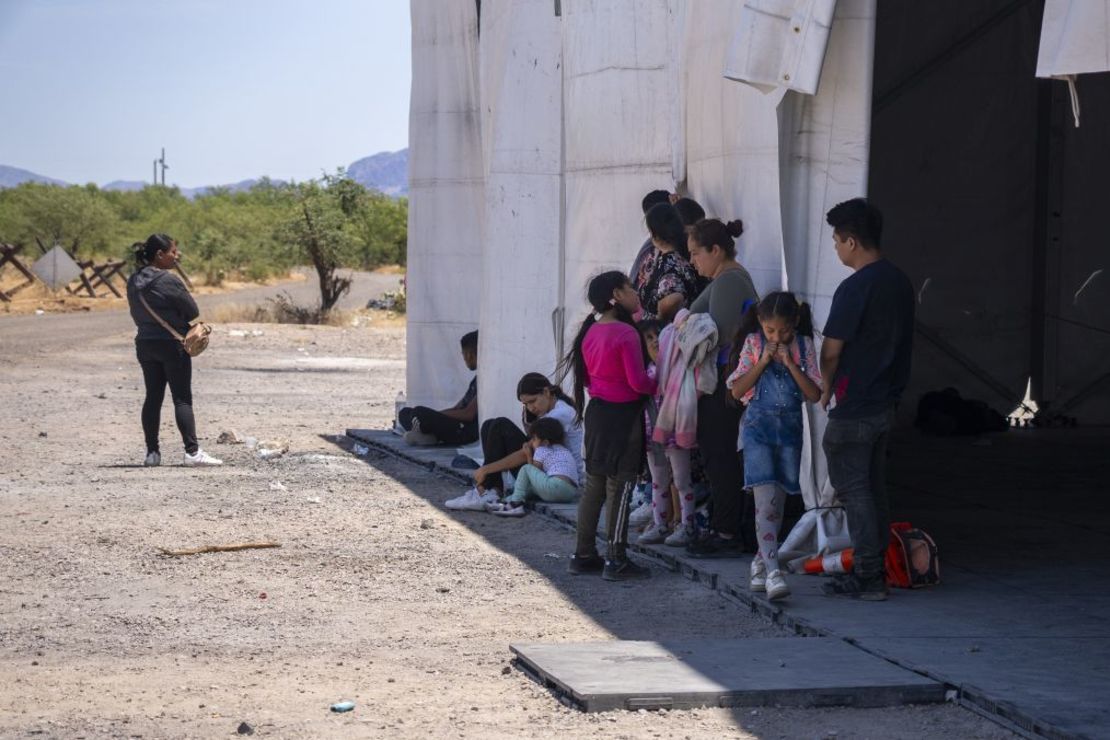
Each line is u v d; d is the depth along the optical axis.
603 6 9.88
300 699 5.14
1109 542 8.29
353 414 16.34
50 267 45.31
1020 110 14.89
